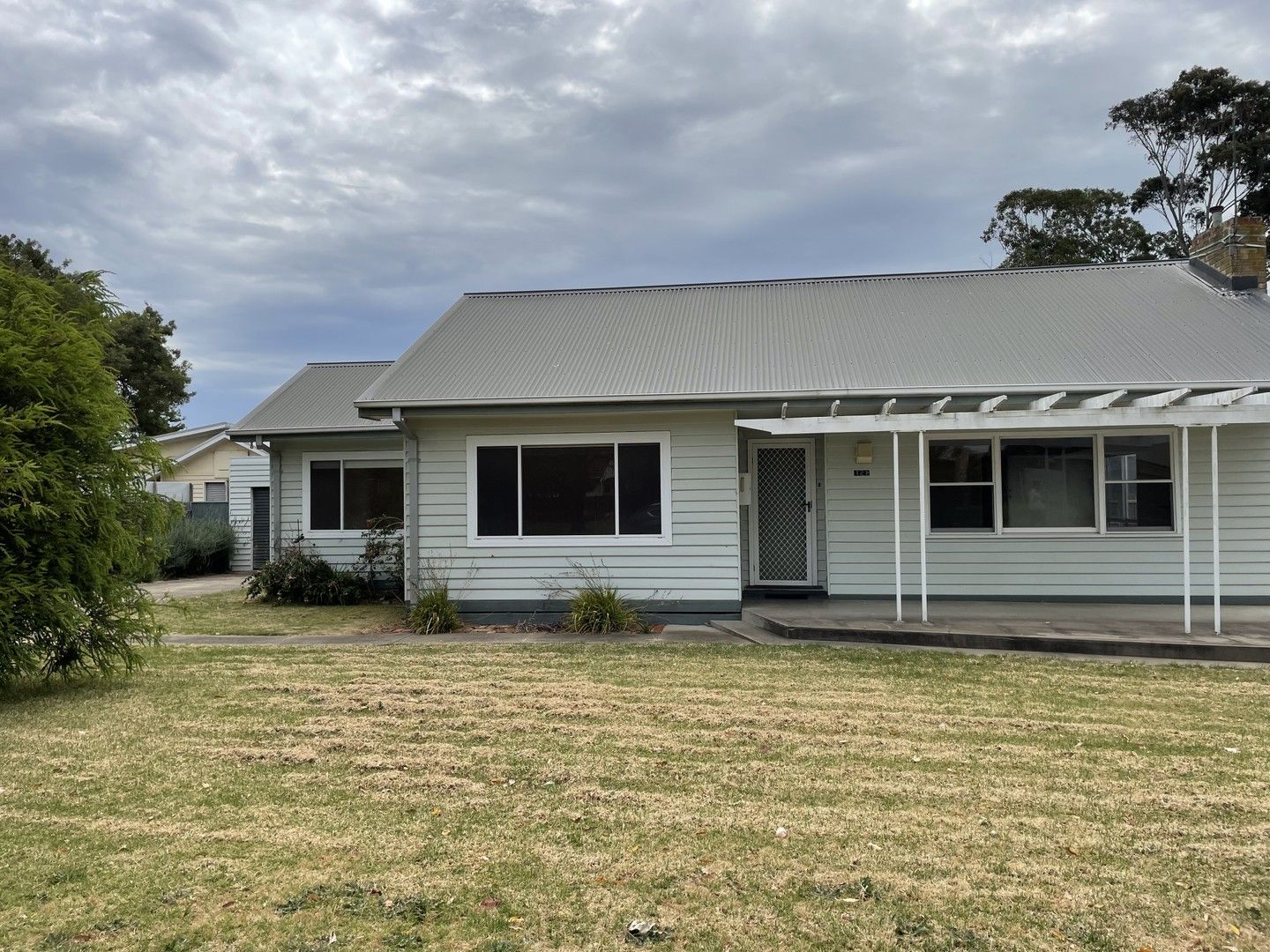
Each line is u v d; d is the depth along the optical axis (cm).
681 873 347
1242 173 3092
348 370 1750
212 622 1134
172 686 709
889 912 313
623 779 464
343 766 490
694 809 418
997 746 522
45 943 291
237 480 2003
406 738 547
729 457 1023
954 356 1062
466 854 366
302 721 591
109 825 400
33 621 665
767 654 831
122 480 732
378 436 1448
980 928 302
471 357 1159
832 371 1039
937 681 707
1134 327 1109
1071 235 3162
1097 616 962
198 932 299
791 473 1164
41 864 356
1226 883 337
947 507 1105
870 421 898
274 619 1177
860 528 1120
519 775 473
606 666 776
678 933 299
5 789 452
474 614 1060
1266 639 815
